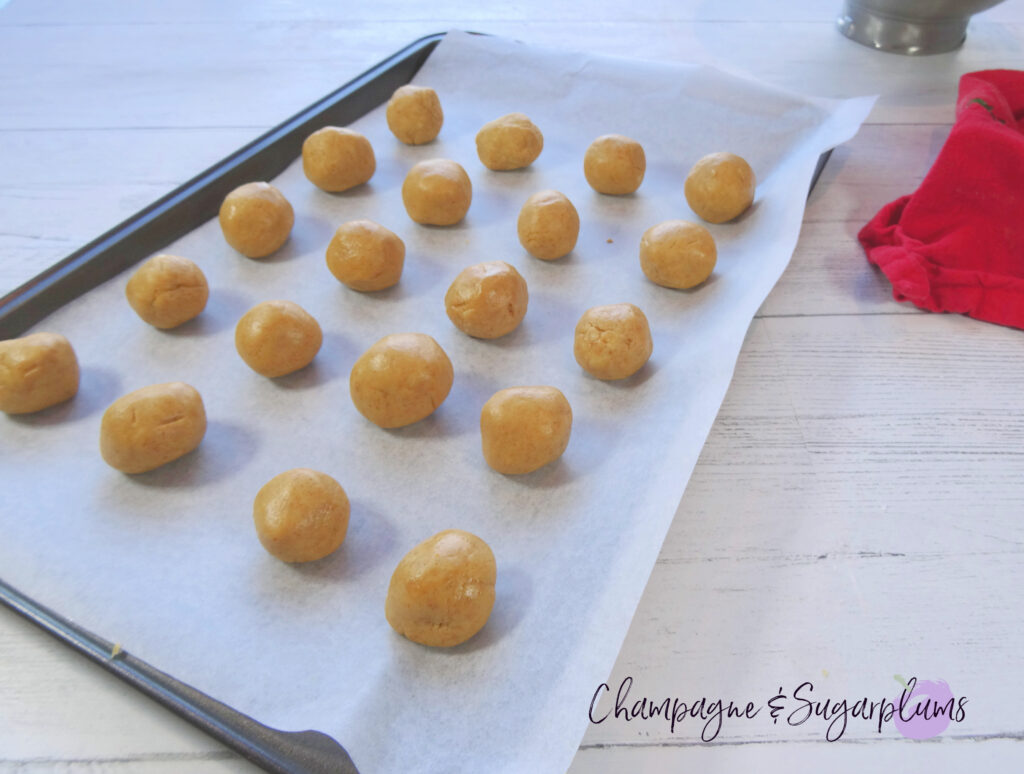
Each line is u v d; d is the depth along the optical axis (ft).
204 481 0.81
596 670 0.64
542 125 1.26
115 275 1.01
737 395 0.89
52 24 1.59
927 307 0.97
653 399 0.86
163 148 1.24
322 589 0.72
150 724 0.65
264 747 0.61
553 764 0.58
